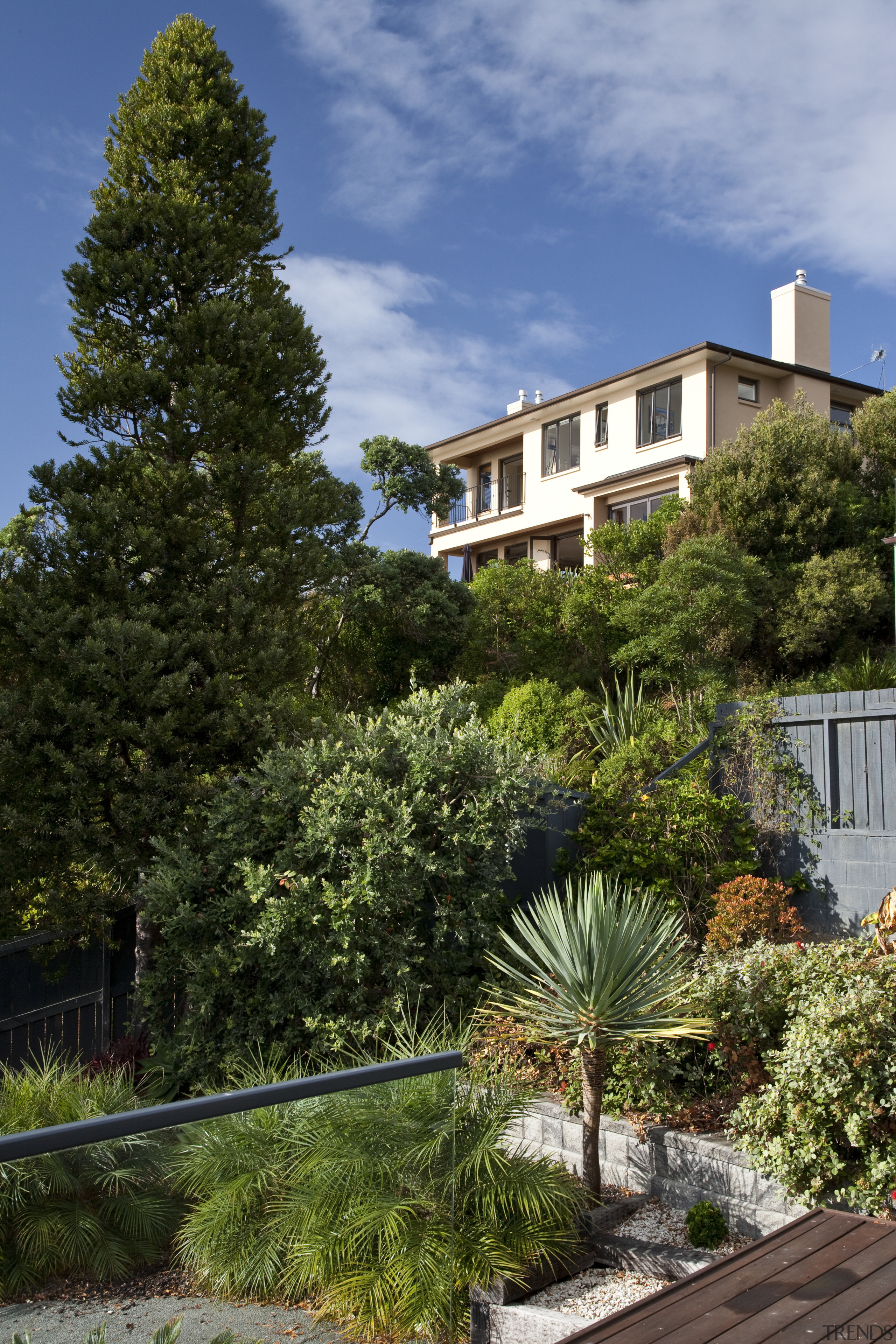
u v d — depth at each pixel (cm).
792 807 838
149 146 1016
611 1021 475
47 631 844
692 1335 267
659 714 1196
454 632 1695
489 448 2755
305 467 1127
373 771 677
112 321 977
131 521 900
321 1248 277
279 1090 260
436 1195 321
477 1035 577
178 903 662
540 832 796
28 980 815
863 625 1518
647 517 2192
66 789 815
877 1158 414
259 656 910
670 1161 488
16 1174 218
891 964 476
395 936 619
